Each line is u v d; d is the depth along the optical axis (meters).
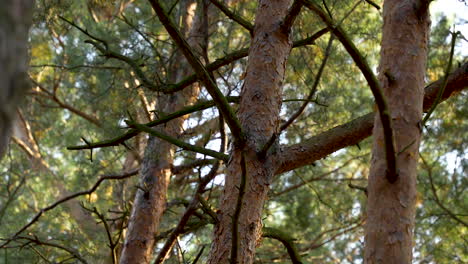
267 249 9.50
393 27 2.87
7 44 0.72
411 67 2.76
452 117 7.71
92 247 7.67
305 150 3.69
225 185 3.39
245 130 3.43
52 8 5.65
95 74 8.02
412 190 2.53
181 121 6.97
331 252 10.53
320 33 4.19
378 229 2.47
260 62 3.66
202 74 2.85
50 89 10.47
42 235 8.15
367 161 8.78
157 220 6.65
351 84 8.59
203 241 8.42
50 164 10.93
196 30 7.27
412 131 2.62
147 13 8.39
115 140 3.74
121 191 8.62
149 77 7.05
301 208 9.44
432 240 8.65
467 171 7.86
